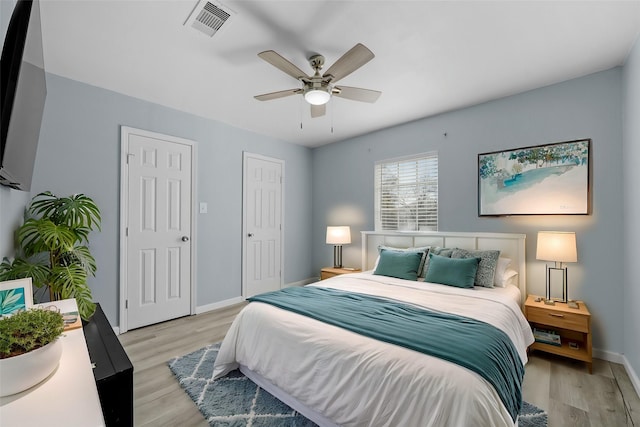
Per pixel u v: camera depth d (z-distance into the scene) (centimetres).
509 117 299
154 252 321
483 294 241
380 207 421
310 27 194
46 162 254
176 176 339
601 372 225
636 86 205
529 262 286
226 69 250
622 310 239
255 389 199
